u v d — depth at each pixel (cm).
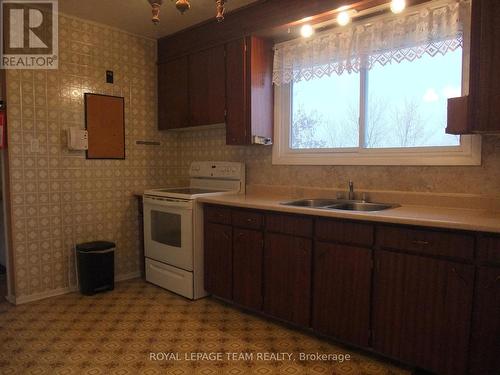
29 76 291
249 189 334
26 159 291
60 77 308
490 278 164
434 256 179
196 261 301
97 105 331
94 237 335
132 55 356
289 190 304
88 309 281
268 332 244
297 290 236
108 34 337
